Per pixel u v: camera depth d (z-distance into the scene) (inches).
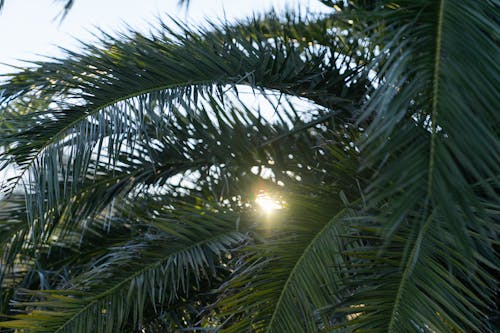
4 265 131.3
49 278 140.6
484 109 52.6
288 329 80.7
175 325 123.6
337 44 111.3
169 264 101.0
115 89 98.0
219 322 112.4
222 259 121.3
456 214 46.3
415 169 48.3
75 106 97.1
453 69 51.6
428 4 56.2
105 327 99.3
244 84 101.7
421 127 53.7
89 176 127.6
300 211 86.5
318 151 111.7
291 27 120.0
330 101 104.7
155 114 96.8
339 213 86.7
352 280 80.5
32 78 101.1
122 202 139.0
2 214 127.2
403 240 73.4
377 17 59.8
